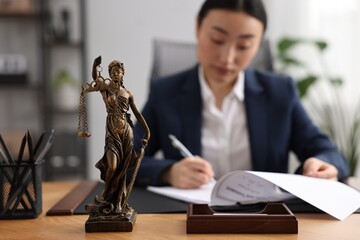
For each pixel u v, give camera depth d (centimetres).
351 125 243
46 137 72
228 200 73
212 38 112
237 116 127
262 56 151
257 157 118
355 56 240
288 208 65
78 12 276
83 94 58
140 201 77
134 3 277
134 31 278
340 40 245
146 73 279
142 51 279
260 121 120
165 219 65
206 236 55
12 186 66
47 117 267
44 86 262
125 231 58
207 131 127
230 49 111
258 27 112
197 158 97
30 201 67
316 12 253
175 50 153
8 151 68
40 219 66
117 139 58
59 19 274
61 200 77
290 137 124
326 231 58
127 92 58
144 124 59
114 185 58
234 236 55
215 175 126
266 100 123
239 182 73
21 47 276
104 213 58
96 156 278
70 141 256
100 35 276
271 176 72
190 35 280
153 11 278
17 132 264
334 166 94
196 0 279
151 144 123
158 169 93
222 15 109
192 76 127
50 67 276
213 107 125
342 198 69
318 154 111
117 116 57
